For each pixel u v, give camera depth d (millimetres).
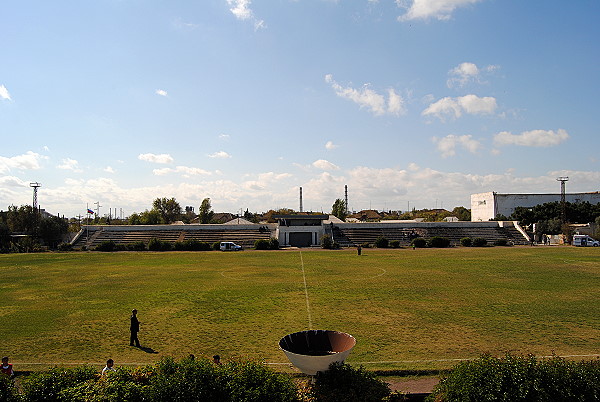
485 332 19641
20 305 27125
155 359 16609
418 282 34812
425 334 19453
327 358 10523
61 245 79375
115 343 18828
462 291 30312
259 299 28141
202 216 126000
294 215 92875
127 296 29844
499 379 9359
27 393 9719
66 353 17484
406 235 94312
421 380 13930
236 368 10172
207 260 57125
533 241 89812
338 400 10031
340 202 138875
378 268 45219
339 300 27500
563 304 25484
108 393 9523
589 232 92125
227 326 21375
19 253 72625
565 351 16797
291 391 9789
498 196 118750
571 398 9180
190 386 9445
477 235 94875
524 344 17766
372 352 16922
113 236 90375
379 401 10477
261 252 71312
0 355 17297
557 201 115875
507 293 29281
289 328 20828
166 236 90750
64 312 24984
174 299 28547
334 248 80625
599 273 39500
